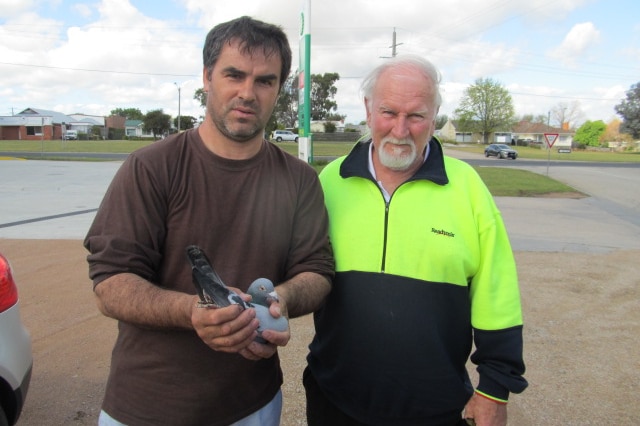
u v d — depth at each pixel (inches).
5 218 403.5
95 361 154.5
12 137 3053.6
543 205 566.6
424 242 80.0
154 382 68.3
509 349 77.9
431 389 80.5
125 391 69.4
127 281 62.2
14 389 100.0
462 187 82.0
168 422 68.4
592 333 185.8
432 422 82.1
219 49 66.7
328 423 89.1
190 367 68.4
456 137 4099.4
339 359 84.3
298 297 68.7
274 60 67.8
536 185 745.6
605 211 532.4
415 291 79.8
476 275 81.7
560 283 250.5
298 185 75.7
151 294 61.3
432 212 80.9
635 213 523.5
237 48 65.6
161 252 69.2
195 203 68.4
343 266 83.3
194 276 55.7
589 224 444.5
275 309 59.5
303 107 544.1
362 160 85.1
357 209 83.7
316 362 91.2
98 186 639.1
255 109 67.3
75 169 885.8
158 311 60.0
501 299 79.4
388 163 80.4
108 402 71.1
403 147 79.7
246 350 58.0
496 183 764.0
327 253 78.2
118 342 72.1
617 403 136.9
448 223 80.4
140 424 68.4
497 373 77.7
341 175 86.1
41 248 295.3
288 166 75.5
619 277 263.0
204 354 68.7
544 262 294.2
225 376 70.1
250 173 70.9
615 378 150.9
